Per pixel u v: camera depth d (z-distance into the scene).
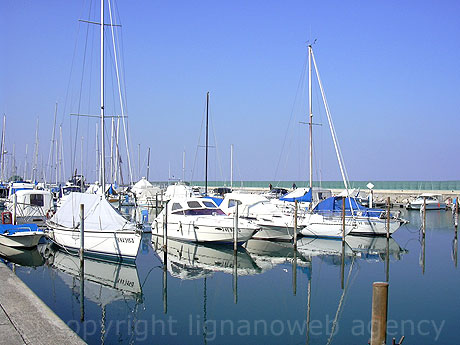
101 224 20.03
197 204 26.06
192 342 11.43
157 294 15.86
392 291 16.56
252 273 19.47
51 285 16.36
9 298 10.84
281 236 27.80
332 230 28.53
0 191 43.47
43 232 22.11
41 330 8.80
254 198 28.72
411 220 44.06
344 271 20.09
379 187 72.50
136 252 18.92
